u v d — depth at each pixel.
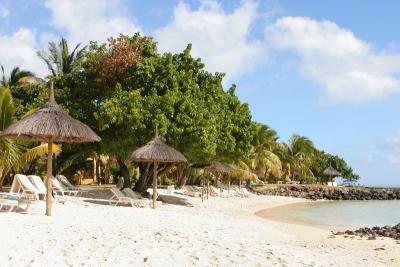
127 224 13.21
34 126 12.64
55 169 31.86
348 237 16.61
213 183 50.06
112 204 20.83
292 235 16.59
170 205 23.05
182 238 11.46
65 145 26.84
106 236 10.89
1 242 9.50
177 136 22.72
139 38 27.41
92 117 25.45
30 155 19.48
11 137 13.71
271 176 63.03
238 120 28.39
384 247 14.27
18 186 17.83
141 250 9.73
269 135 50.28
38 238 10.14
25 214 13.44
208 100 25.36
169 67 25.16
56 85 26.92
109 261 8.77
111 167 48.00
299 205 38.19
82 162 42.84
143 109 22.73
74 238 10.41
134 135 22.94
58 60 36.75
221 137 25.77
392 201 54.00
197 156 24.27
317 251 12.54
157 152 18.75
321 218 26.66
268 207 32.56
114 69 25.39
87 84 26.11
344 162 82.12
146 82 25.25
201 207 25.89
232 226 16.00
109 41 26.69
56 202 17.88
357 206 41.62
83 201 20.36
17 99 30.81
